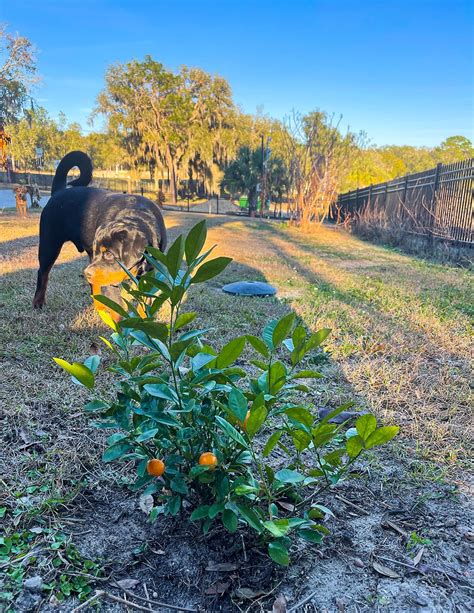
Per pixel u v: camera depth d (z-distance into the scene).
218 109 41.78
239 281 6.96
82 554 1.72
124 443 1.65
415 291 6.57
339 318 4.96
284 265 8.77
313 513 1.68
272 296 6.04
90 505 1.99
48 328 4.04
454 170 11.45
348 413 2.77
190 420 1.62
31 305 4.73
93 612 1.50
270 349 1.65
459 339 4.39
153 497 2.02
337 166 18.59
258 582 1.62
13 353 3.46
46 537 1.78
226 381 1.67
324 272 8.16
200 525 1.83
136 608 1.53
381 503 2.07
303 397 3.06
